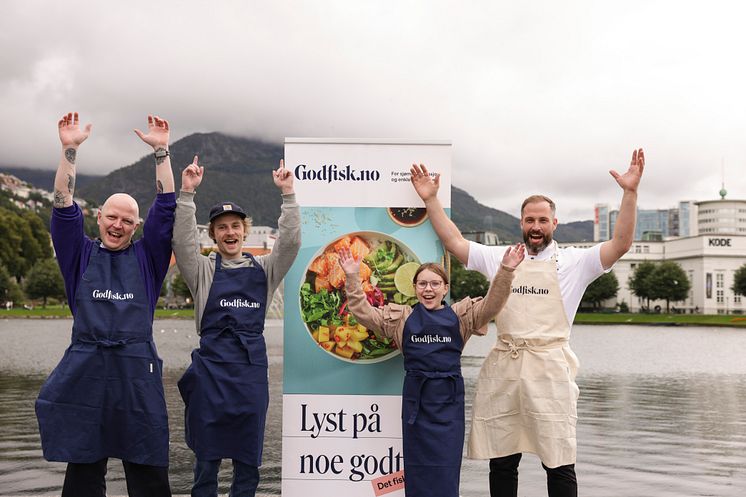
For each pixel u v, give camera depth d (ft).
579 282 15.21
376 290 15.98
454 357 14.46
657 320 260.62
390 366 15.74
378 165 15.94
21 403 42.39
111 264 14.10
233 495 13.99
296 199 15.81
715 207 568.00
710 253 389.39
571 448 14.49
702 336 159.63
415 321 14.62
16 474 24.52
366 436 15.76
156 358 14.10
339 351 15.84
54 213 14.02
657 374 66.95
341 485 15.76
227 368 13.92
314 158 15.92
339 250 15.98
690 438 32.58
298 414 15.81
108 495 20.01
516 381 14.78
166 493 13.89
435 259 16.01
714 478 24.88
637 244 428.56
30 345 100.83
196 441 13.89
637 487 23.66
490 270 15.47
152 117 14.65
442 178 15.81
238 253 14.82
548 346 14.84
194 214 14.49
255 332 14.33
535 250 15.30
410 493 14.20
